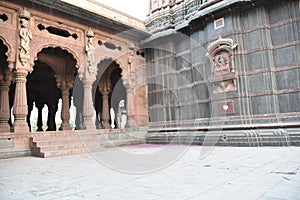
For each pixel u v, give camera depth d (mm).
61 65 17516
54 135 11984
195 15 14688
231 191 4027
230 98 13062
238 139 12312
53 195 4203
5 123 14461
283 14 12227
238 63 13047
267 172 5438
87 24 14734
